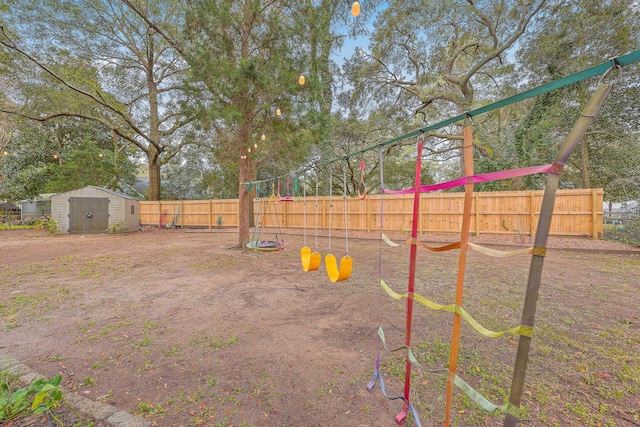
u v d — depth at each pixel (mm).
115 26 12383
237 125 6781
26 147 15719
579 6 8852
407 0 11461
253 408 1734
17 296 3846
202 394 1861
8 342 2574
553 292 3830
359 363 2221
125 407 1735
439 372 1196
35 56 10859
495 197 8938
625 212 7793
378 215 10695
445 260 6180
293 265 5824
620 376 2004
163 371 2127
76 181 15336
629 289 3932
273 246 5590
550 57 9352
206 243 9047
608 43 8492
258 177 15359
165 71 14578
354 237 9898
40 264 5879
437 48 12664
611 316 3035
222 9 6266
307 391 1891
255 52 7168
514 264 5645
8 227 13547
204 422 1616
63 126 16391
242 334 2734
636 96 8742
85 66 12234
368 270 5289
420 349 2412
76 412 1636
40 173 15703
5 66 10844
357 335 2707
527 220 8523
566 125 10211
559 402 1757
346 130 13508
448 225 9539
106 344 2539
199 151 14844
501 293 3844
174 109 8859
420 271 5160
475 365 2168
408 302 1427
